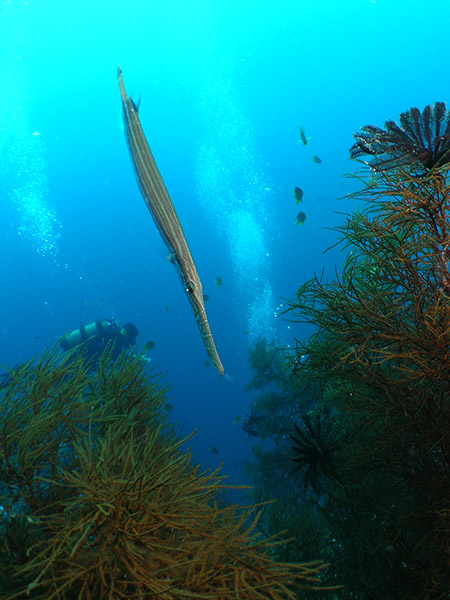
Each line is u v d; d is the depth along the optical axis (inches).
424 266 118.3
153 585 70.1
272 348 398.6
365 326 126.3
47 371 104.3
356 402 140.2
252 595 74.9
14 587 83.1
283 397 361.1
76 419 103.2
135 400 133.0
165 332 2084.2
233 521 88.5
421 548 128.3
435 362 119.0
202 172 2022.6
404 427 125.6
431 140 105.7
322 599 141.8
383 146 108.0
